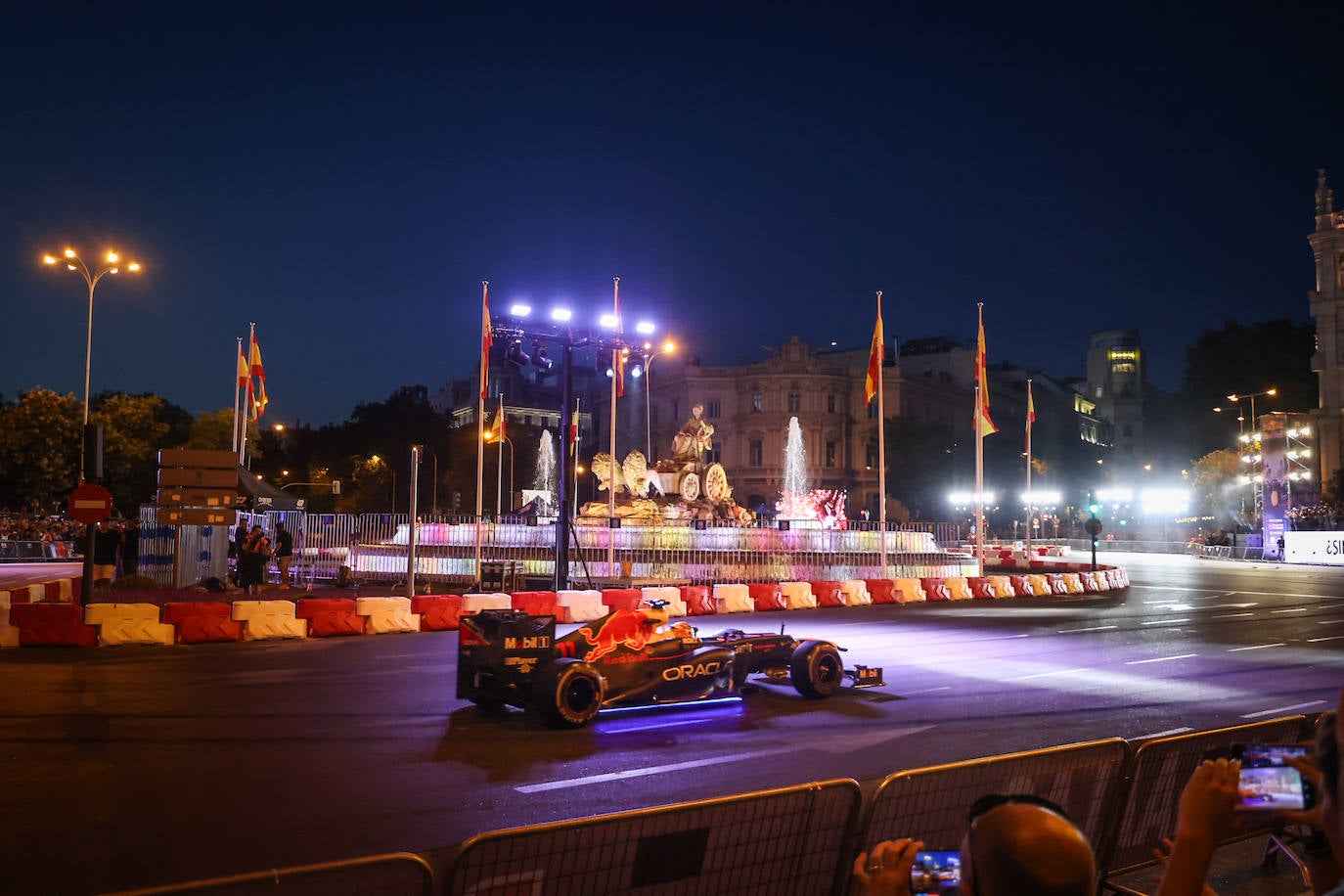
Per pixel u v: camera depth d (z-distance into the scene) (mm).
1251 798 2502
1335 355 69250
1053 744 10359
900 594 28656
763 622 23016
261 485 30062
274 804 8070
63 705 12047
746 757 9805
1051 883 1981
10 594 20422
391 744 10305
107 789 8422
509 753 9961
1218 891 5797
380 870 3547
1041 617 24438
